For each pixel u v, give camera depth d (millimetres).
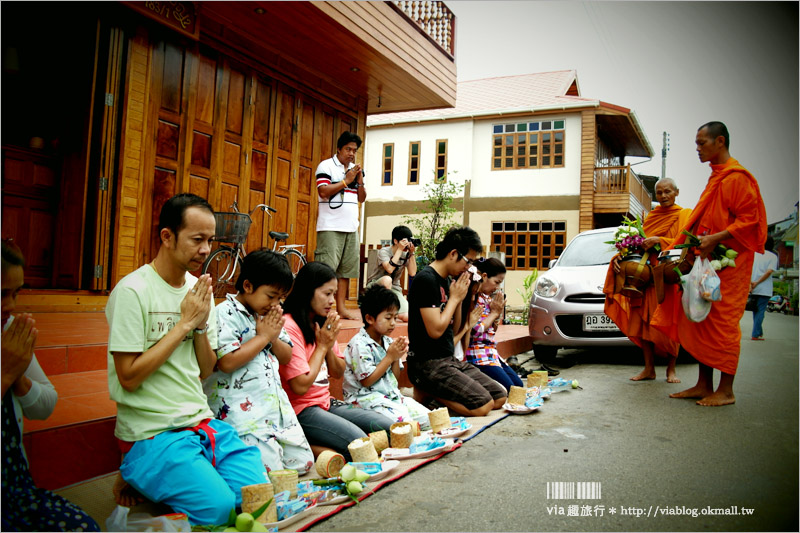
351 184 6262
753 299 8828
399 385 5004
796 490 2592
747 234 4105
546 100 17750
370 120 18781
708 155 4352
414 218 18328
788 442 3334
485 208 17703
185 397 2295
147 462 2123
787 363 6223
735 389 4816
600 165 18172
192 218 2219
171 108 5688
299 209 7543
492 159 17766
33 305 4621
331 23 6199
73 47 5180
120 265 5172
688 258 4383
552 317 6305
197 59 5941
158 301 2236
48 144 5195
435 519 2297
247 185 6656
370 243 18875
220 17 6105
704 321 4258
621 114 16641
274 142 7062
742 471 2846
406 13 7727
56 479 2363
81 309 4902
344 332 5406
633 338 5371
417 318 4113
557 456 3123
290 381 2990
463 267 4141
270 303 2730
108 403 2789
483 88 20281
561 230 17047
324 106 7988
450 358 4176
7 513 1769
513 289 17375
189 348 2355
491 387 4238
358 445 2818
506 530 2199
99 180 5035
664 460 3027
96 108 5059
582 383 5340
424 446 3113
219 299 6047
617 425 3768
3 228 4832
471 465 2984
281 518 2244
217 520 2107
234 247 6168
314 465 2902
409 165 18562
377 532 2174
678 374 5746
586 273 6434
